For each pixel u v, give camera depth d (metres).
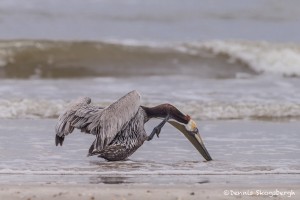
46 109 16.16
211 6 34.84
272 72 23.47
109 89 18.88
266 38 28.83
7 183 9.75
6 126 14.52
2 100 16.48
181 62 24.11
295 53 24.14
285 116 16.33
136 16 32.62
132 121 11.38
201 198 9.06
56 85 19.62
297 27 31.48
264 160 11.85
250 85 19.97
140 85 19.80
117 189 9.40
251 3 35.41
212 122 15.49
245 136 13.97
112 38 27.75
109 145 11.21
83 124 10.92
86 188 9.43
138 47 25.06
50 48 24.34
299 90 19.08
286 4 34.97
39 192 9.12
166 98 17.48
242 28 31.06
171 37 28.44
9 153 12.09
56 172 10.59
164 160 11.78
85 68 23.44
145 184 9.85
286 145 13.16
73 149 12.49
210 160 11.80
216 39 28.17
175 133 14.01
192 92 18.50
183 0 35.94
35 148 12.52
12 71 23.05
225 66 23.92
